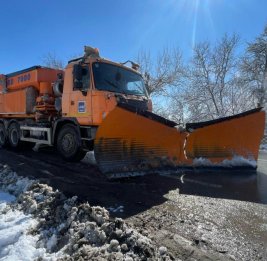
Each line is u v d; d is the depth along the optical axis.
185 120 21.03
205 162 6.87
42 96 9.09
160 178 6.05
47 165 7.78
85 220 3.60
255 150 7.47
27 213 4.23
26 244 3.28
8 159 8.85
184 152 6.68
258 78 20.19
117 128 5.69
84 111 7.11
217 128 6.86
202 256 2.88
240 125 7.12
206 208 4.30
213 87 21.05
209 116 20.61
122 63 7.88
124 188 5.37
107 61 7.30
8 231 3.63
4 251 3.22
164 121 6.12
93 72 6.95
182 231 3.47
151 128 6.05
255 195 4.99
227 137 7.11
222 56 21.28
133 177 6.05
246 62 20.69
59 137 8.02
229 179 6.13
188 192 5.12
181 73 22.08
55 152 10.45
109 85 7.13
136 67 8.38
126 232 3.13
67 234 3.37
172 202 4.57
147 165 6.13
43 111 9.05
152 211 4.17
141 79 8.18
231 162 7.14
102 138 5.64
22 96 9.84
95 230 3.20
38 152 10.48
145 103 7.60
